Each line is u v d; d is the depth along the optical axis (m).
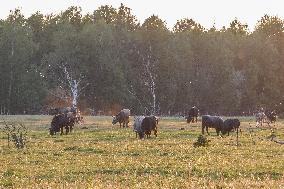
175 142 42.06
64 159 31.31
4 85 125.69
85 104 131.62
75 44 129.50
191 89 134.88
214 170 26.59
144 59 134.12
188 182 23.05
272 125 71.62
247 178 24.30
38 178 24.50
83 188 21.81
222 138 46.97
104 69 128.88
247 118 98.50
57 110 85.81
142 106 132.38
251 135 51.25
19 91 124.19
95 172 26.25
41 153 34.78
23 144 39.06
